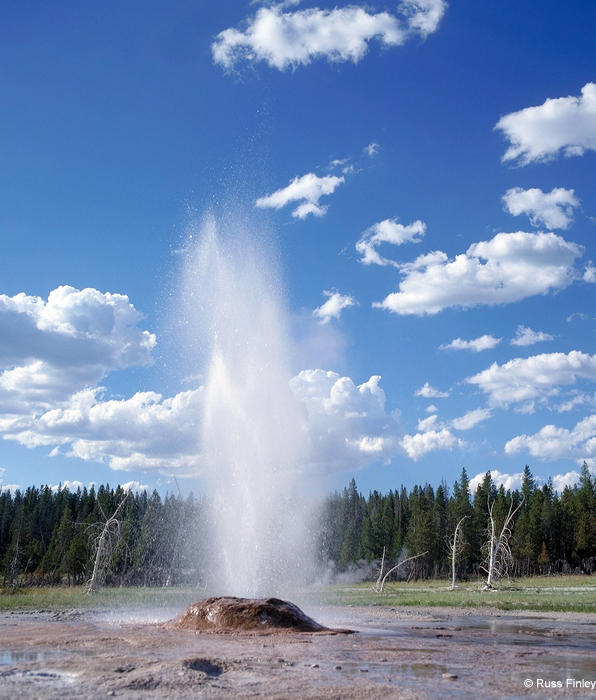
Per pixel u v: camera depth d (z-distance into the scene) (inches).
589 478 4279.0
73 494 4237.2
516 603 1502.2
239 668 502.6
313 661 553.3
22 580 3149.6
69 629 821.2
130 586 2568.9
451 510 3855.8
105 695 389.1
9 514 3878.0
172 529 2571.4
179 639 695.7
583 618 1159.6
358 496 4638.3
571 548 3779.5
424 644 700.0
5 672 471.8
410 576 3700.8
